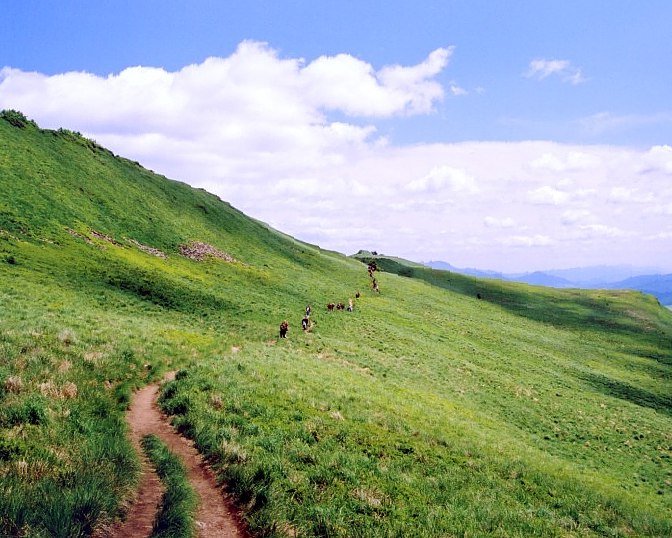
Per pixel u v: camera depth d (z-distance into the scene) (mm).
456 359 53094
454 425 25812
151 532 8711
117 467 10594
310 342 43156
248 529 9789
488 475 17344
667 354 97312
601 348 96250
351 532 10086
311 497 11414
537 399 44875
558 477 20125
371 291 95312
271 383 22828
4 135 66688
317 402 21359
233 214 110250
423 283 129375
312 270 100938
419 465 16500
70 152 77312
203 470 12656
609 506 17734
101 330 27922
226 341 36062
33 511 7637
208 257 73000
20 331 21750
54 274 40250
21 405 11930
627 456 34312
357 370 36219
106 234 59062
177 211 87125
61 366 18172
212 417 16312
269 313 53250
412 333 62719
